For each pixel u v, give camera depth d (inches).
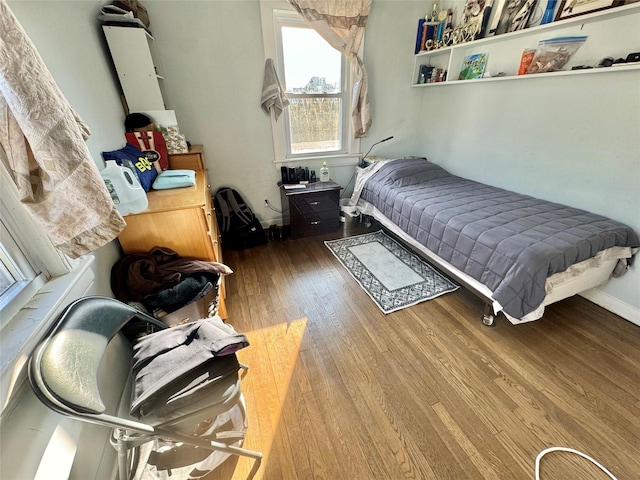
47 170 29.1
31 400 28.4
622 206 67.2
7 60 25.3
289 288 83.7
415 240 86.7
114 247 56.4
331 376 56.1
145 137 77.3
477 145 104.7
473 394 51.9
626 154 64.9
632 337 63.1
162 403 32.1
